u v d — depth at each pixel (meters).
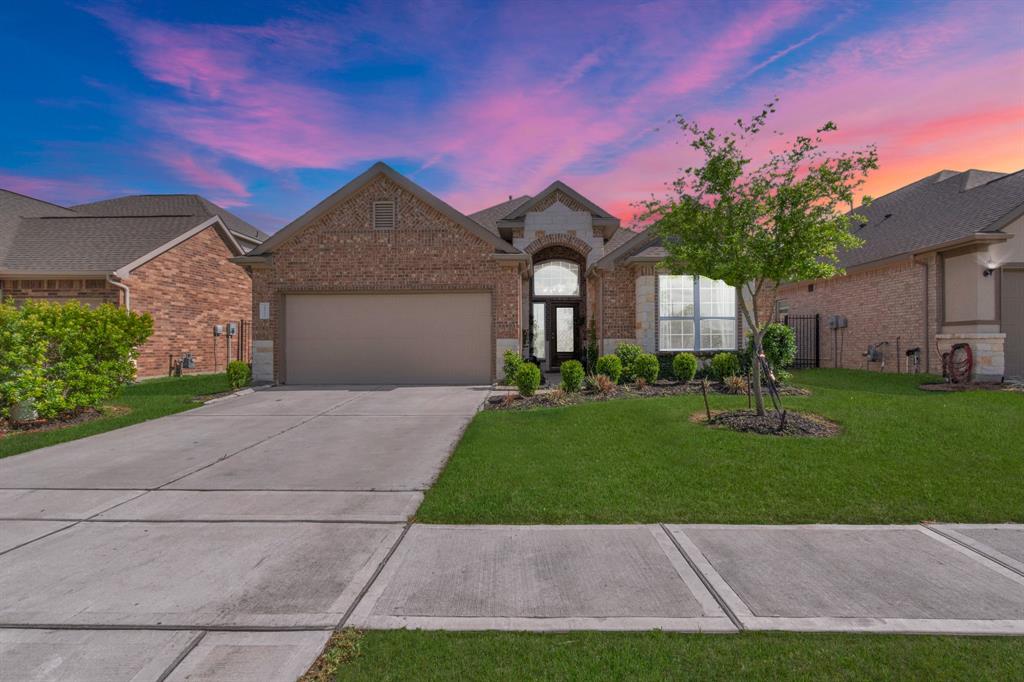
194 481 5.85
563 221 18.00
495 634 2.90
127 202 25.05
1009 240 12.55
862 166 7.34
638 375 12.63
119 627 3.03
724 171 7.71
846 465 5.79
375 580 3.53
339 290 14.41
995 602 3.18
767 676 2.53
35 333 9.07
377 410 10.23
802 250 7.58
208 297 20.39
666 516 4.58
